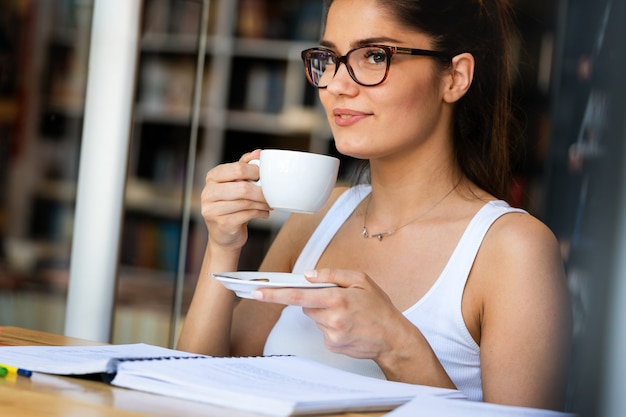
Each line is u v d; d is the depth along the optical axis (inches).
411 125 48.3
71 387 30.3
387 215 52.2
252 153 48.2
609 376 11.5
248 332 55.4
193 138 77.3
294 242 58.7
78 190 63.4
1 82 148.4
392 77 47.1
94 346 39.9
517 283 44.6
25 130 150.2
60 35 148.3
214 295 51.4
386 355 39.2
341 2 49.0
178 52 186.1
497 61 52.6
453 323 46.4
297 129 197.2
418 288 48.2
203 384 29.3
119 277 64.0
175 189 186.5
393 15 47.7
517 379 43.1
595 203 12.0
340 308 37.1
